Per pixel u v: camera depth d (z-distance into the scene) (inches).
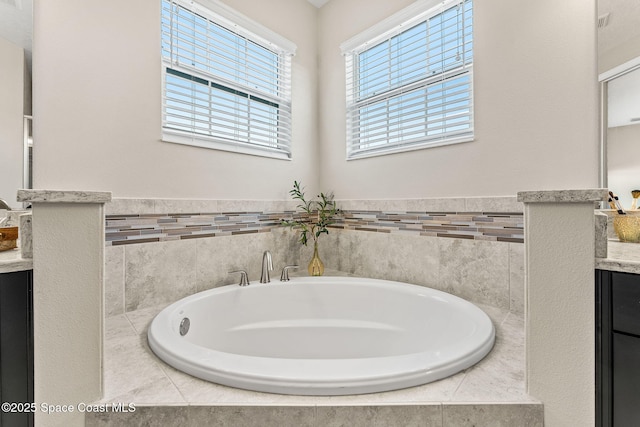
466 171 64.7
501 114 59.7
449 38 70.4
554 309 31.4
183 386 32.5
